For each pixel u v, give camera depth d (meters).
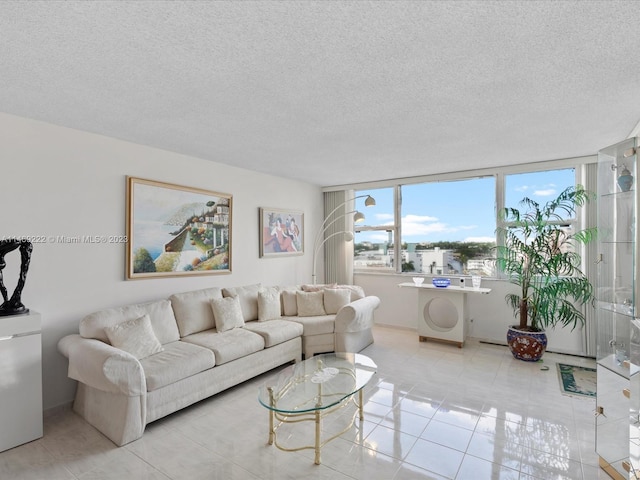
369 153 3.83
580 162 4.02
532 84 2.15
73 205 2.94
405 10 1.44
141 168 3.44
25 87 2.17
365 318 4.25
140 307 3.12
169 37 1.64
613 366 2.15
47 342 2.79
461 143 3.46
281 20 1.50
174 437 2.43
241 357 3.21
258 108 2.52
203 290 3.74
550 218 4.31
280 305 4.39
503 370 3.65
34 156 2.73
